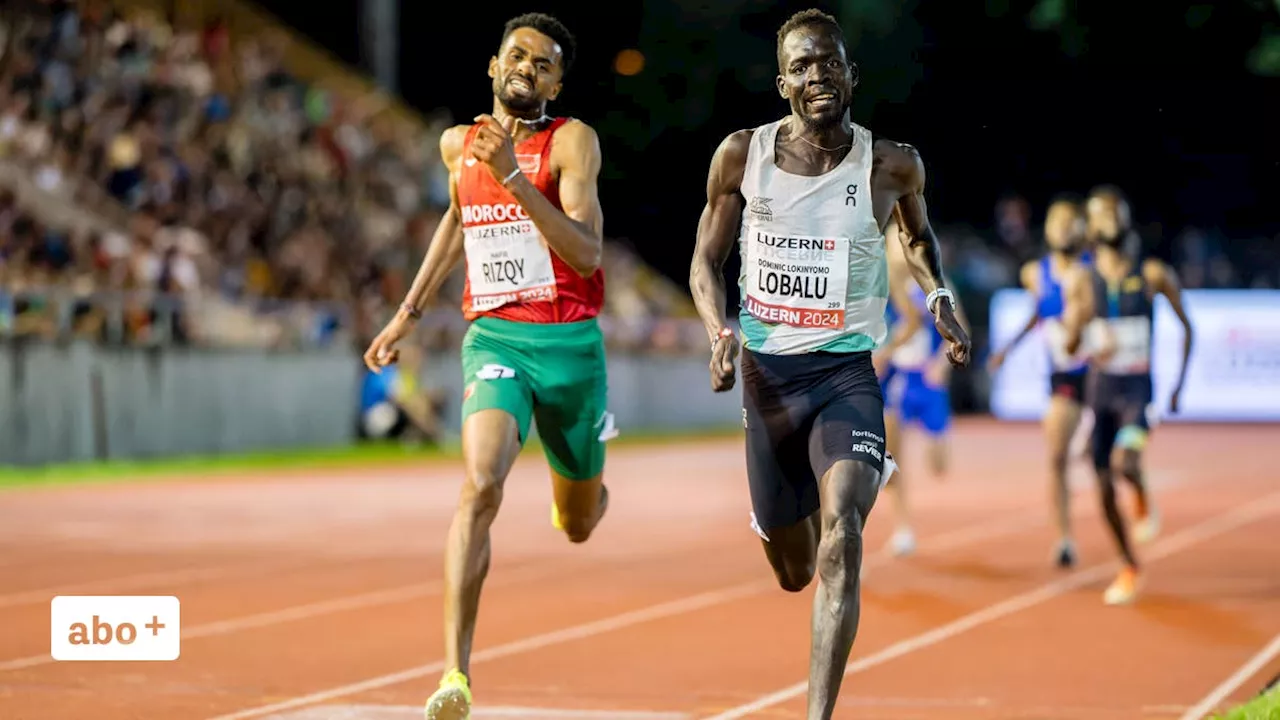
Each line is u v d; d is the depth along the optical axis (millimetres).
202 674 11617
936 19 55812
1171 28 47000
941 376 20094
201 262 37375
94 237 35188
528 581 17125
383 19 55156
